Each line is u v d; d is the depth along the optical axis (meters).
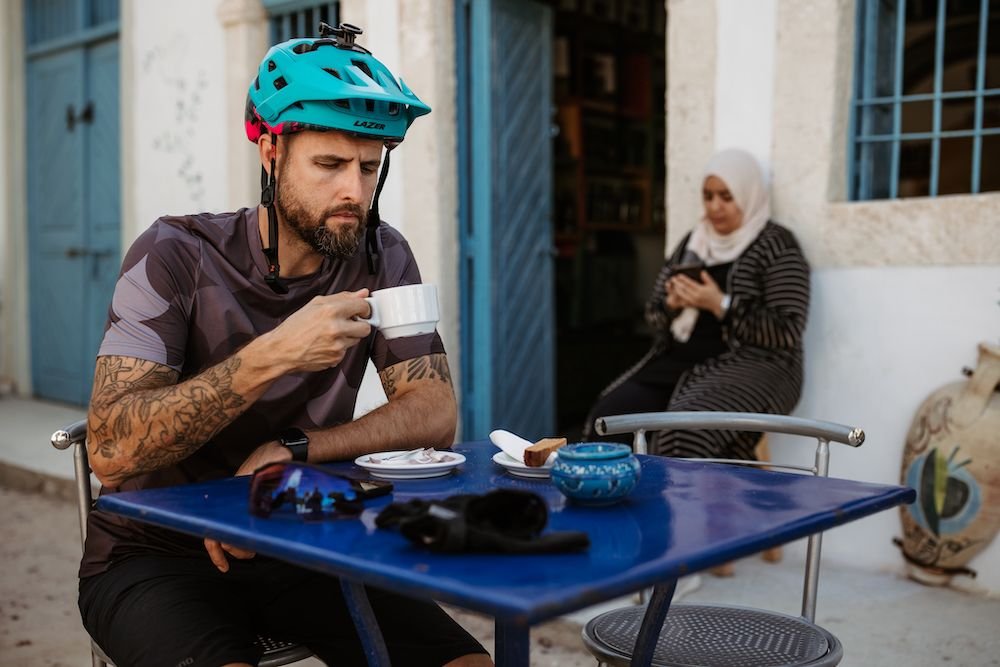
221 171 6.26
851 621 3.44
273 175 2.03
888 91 4.24
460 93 5.21
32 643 3.69
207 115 6.31
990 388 3.56
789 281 3.85
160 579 1.87
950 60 5.44
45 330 8.29
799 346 3.85
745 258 3.94
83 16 7.60
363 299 1.82
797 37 4.00
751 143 4.16
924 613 3.49
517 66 5.40
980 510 3.55
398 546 1.36
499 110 5.27
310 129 1.89
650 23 7.77
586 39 7.33
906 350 3.85
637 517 1.50
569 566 1.25
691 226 4.36
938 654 3.17
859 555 3.97
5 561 4.66
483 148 5.18
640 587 1.23
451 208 5.20
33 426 7.14
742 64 4.15
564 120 7.11
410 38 5.12
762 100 4.12
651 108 7.75
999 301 3.65
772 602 3.60
